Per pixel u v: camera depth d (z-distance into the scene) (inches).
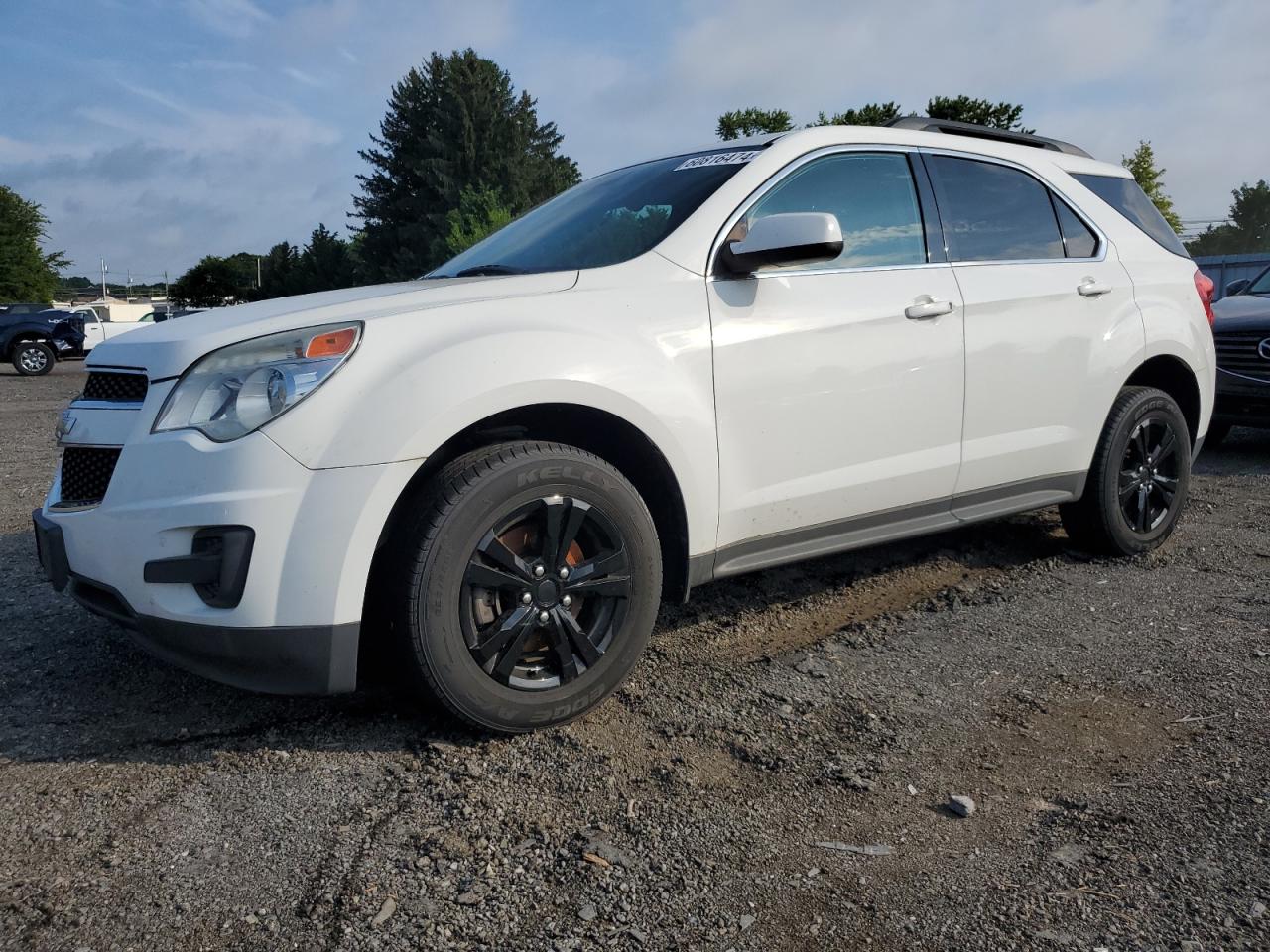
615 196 131.0
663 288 108.6
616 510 100.7
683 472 107.3
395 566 92.4
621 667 103.3
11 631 132.4
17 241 2640.3
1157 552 168.9
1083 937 67.4
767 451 115.0
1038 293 143.1
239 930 68.7
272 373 88.7
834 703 107.4
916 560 164.7
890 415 125.8
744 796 87.4
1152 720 102.1
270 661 89.2
